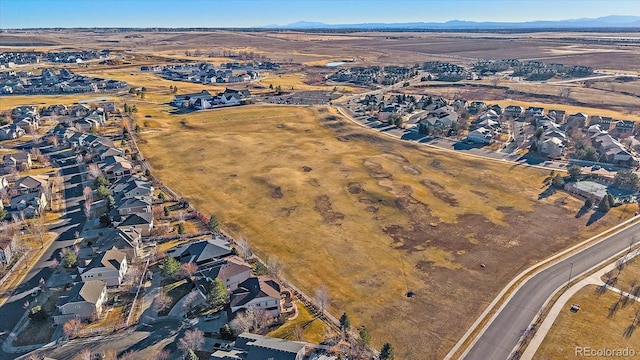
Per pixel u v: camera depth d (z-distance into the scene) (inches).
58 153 5757.9
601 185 4766.2
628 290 3024.1
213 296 2783.0
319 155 5812.0
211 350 2475.4
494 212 4266.7
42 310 2738.7
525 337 2605.8
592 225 3978.8
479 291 3073.3
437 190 4758.9
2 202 4180.6
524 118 7716.5
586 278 3169.3
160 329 2662.4
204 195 4562.0
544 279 3176.7
